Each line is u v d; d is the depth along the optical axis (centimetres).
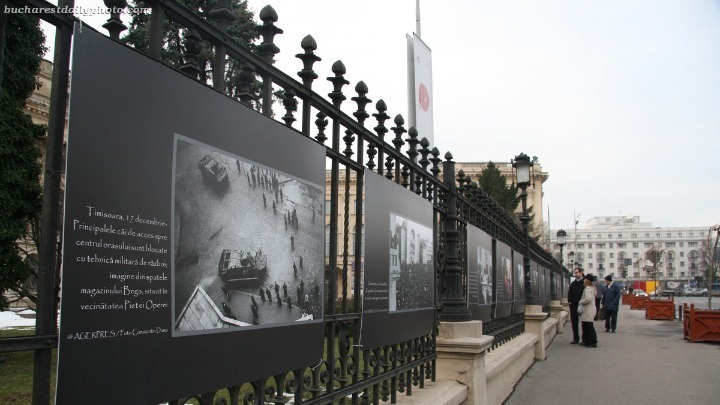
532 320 1305
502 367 783
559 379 1007
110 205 191
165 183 218
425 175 585
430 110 1299
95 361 183
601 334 1989
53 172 188
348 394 384
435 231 635
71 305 175
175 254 222
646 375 1051
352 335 404
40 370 181
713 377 1024
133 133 203
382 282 445
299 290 321
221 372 249
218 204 250
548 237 6825
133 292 199
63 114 192
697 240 15288
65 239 175
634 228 16575
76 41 182
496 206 1002
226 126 258
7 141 468
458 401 553
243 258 268
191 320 230
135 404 200
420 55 1273
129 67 203
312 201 340
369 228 423
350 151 403
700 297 8694
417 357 549
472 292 742
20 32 535
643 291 8875
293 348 313
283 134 309
